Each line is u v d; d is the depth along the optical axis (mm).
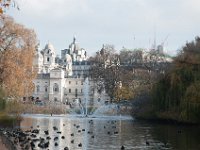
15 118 77938
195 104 75875
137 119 108812
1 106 76688
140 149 47812
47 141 50906
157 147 49438
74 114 162500
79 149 47375
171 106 82375
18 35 85312
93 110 169750
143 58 177875
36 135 59438
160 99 86938
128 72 170375
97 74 184750
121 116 139500
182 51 90188
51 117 128375
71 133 66188
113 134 65375
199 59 82250
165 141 55125
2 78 82438
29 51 86062
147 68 160500
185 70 81875
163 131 69938
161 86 87000
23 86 85312
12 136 53969
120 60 186625
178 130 70750
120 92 160000
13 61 84188
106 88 181500
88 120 109812
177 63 84688
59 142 52812
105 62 186125
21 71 83562
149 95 103625
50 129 74375
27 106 161000
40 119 112625
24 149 44500
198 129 72750
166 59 167375
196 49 85062
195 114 76312
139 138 59219
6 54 83500
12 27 85000
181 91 80750
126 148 48719
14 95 83312
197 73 80625
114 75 178125
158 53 182500
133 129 74938
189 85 79500
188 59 83000
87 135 63094
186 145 50875
